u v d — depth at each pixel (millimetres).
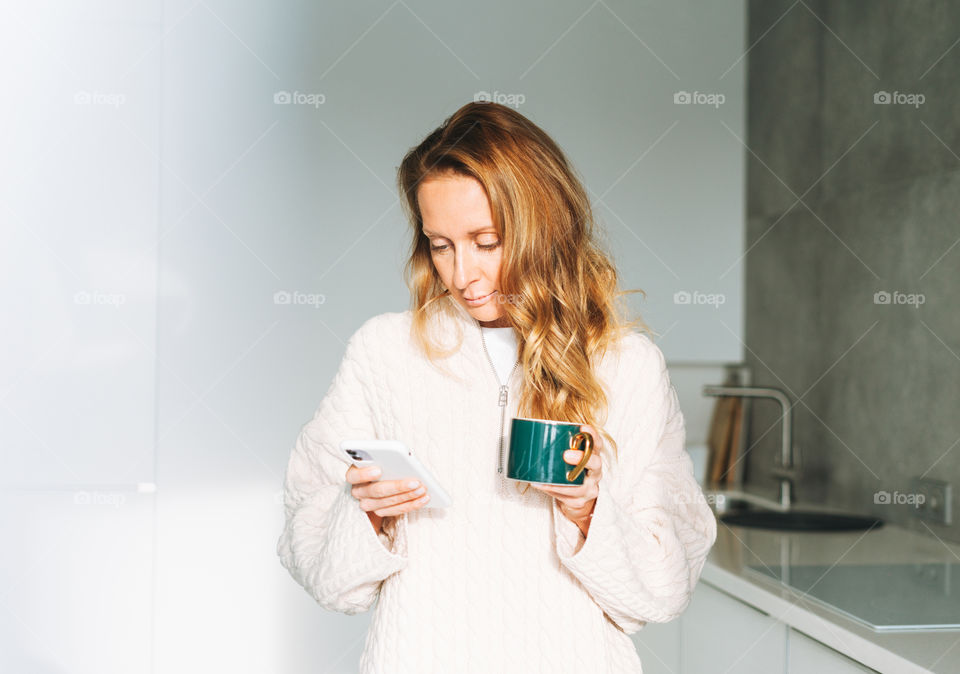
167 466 2217
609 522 882
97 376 2189
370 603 990
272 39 2268
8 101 2152
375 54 2309
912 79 1999
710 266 2492
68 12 2182
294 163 2275
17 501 2148
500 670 932
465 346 1015
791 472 2414
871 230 2148
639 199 2449
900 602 1404
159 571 2209
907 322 2018
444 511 966
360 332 1063
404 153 2314
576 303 986
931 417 1931
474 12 2346
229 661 2225
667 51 2457
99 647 2178
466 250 939
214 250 2244
